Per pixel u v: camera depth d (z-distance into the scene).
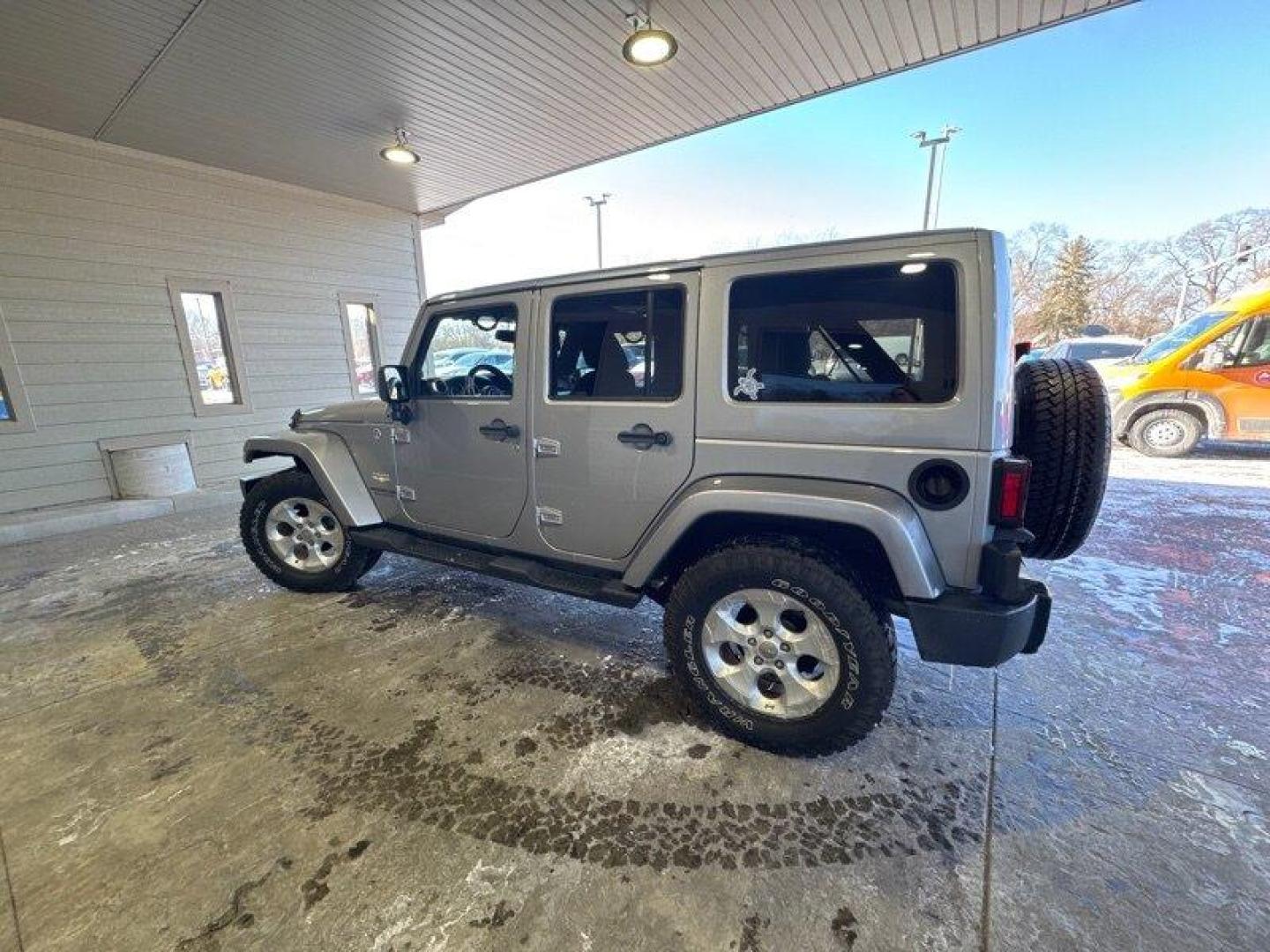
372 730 2.20
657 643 2.87
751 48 3.93
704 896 1.49
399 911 1.46
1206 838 1.63
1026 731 2.13
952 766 1.95
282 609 3.31
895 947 1.35
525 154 5.84
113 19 3.46
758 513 1.92
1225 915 1.40
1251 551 3.97
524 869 1.58
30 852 1.65
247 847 1.66
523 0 3.37
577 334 2.35
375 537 3.11
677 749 2.07
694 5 3.46
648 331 2.16
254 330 6.72
